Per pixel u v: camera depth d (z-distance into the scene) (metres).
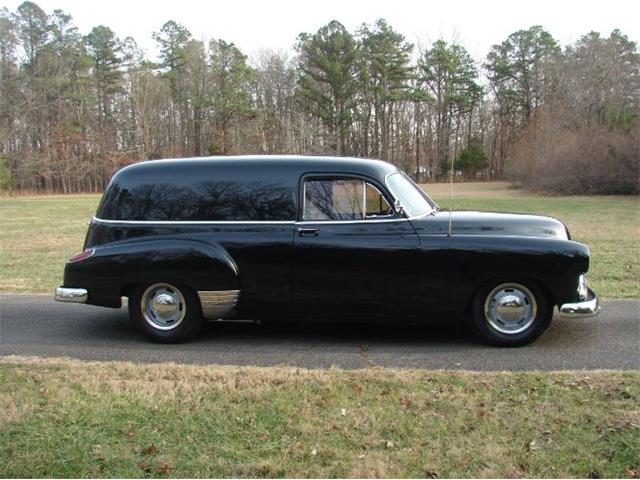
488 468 3.45
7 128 60.28
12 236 17.52
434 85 74.69
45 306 8.11
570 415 4.05
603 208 27.16
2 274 10.79
